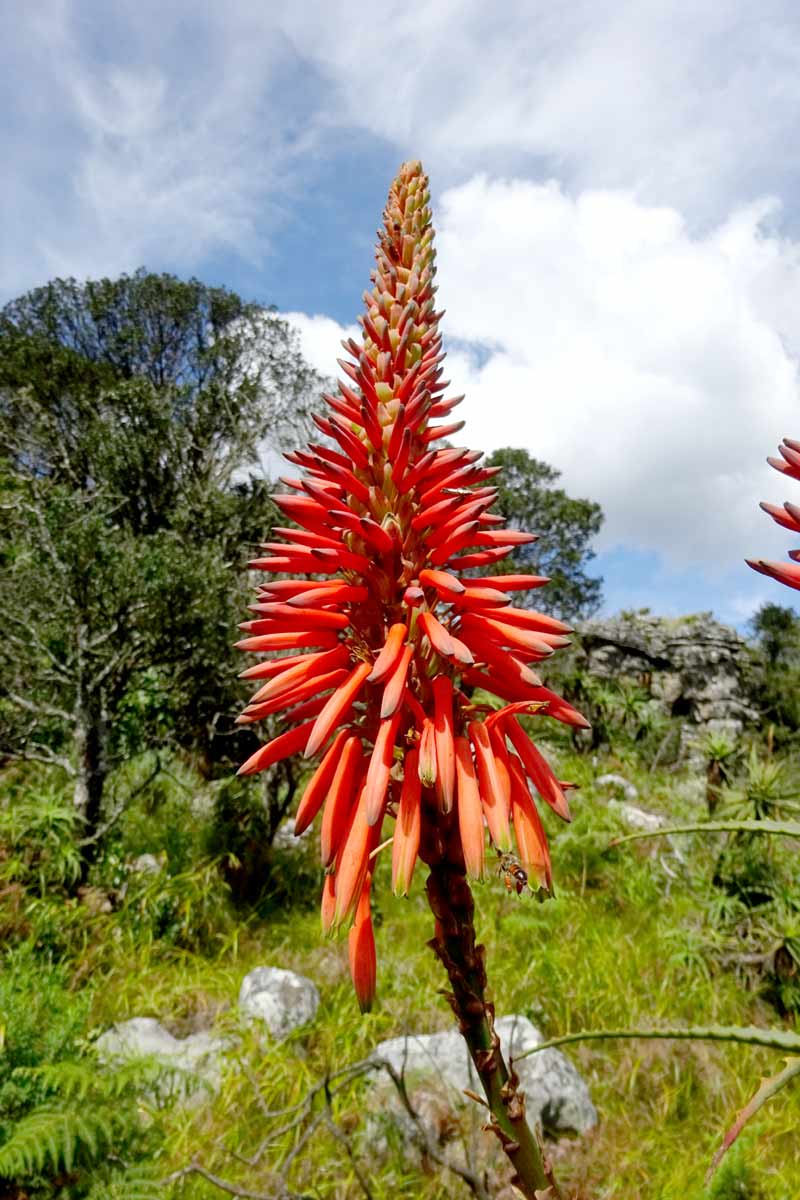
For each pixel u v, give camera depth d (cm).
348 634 188
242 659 855
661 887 809
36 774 864
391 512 179
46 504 781
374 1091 474
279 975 580
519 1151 157
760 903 691
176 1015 559
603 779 1187
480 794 161
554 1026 562
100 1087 395
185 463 2150
